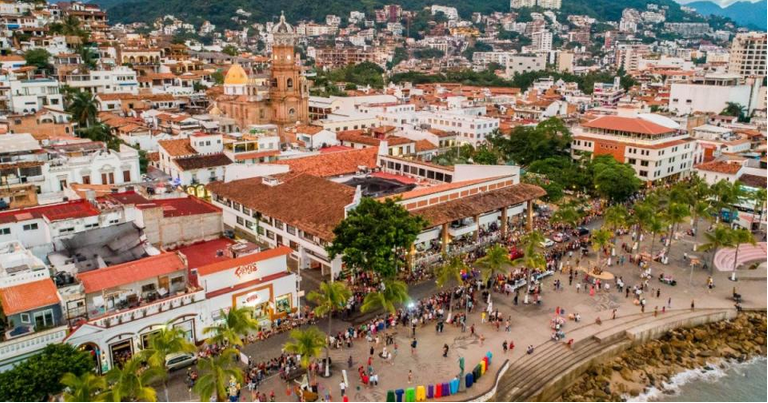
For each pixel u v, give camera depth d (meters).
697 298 83.00
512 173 104.38
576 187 127.19
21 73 151.88
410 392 55.28
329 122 165.62
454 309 75.31
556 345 68.06
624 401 63.81
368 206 74.25
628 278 87.69
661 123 160.88
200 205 84.69
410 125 167.25
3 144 92.69
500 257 72.56
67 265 62.66
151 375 47.47
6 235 68.75
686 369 70.62
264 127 143.00
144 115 153.38
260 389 57.00
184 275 64.25
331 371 60.62
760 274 91.56
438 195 91.56
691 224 116.38
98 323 55.91
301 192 91.75
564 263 91.69
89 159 94.56
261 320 67.25
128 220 75.38
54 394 49.28
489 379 60.31
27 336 52.09
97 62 185.75
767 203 112.25
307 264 85.56
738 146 162.38
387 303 63.03
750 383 68.44
